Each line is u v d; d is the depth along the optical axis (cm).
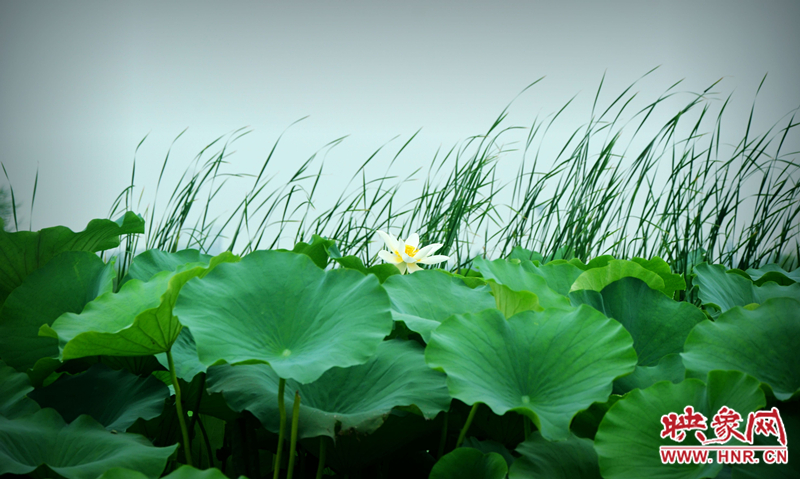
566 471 529
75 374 580
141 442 537
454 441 562
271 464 586
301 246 668
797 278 672
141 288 566
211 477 512
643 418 525
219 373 553
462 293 591
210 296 538
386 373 552
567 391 532
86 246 642
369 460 547
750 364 541
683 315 580
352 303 541
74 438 535
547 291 611
